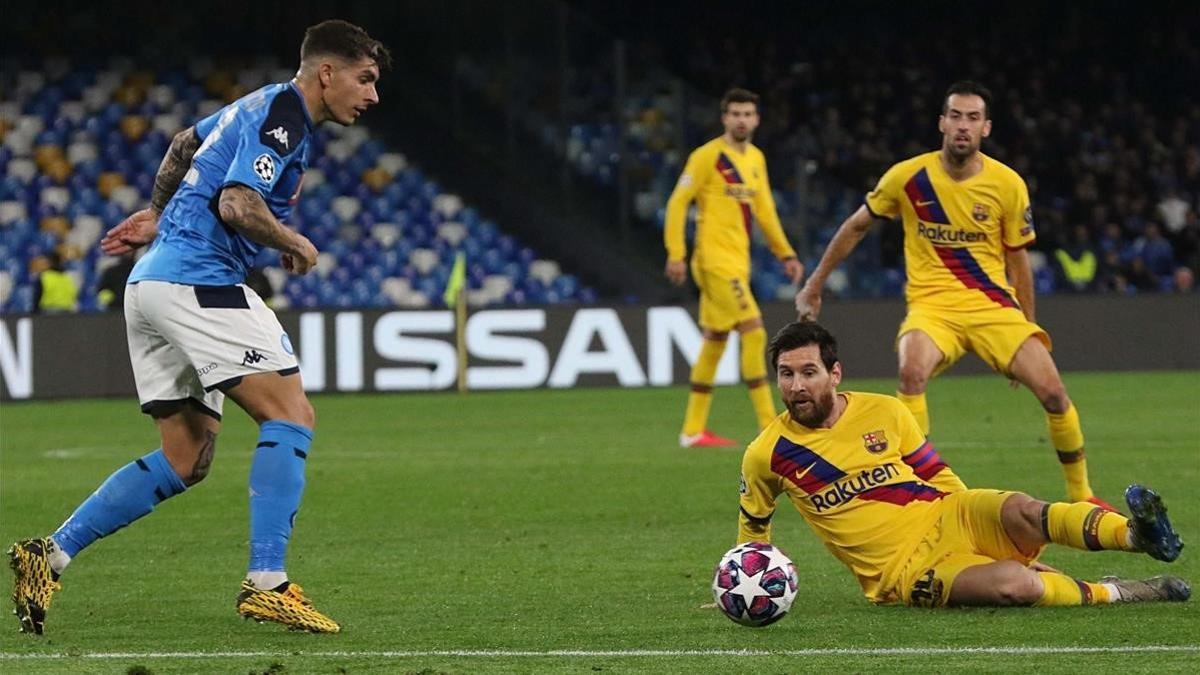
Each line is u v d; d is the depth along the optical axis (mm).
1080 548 21922
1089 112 112000
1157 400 62750
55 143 98438
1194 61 113000
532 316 76000
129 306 22016
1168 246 95500
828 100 111062
